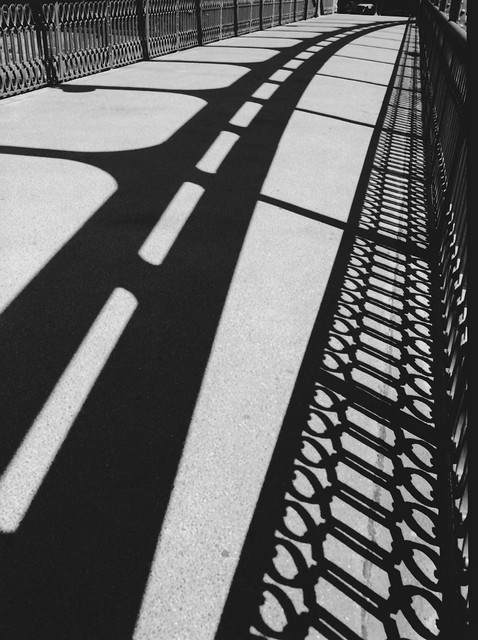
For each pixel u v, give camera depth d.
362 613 2.17
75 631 2.06
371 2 43.56
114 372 3.43
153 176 6.70
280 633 2.09
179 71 13.52
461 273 3.69
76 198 5.95
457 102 4.77
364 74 14.84
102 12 12.60
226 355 3.65
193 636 2.06
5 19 9.77
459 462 2.67
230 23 20.88
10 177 6.43
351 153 8.06
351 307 4.28
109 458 2.82
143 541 2.41
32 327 3.82
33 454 2.83
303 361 3.64
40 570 2.27
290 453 2.91
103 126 8.56
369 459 2.91
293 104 10.80
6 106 9.46
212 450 2.90
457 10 7.32
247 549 2.39
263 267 4.79
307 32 24.59
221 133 8.59
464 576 2.15
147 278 4.49
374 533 2.50
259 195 6.34
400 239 5.52
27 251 4.81
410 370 3.63
